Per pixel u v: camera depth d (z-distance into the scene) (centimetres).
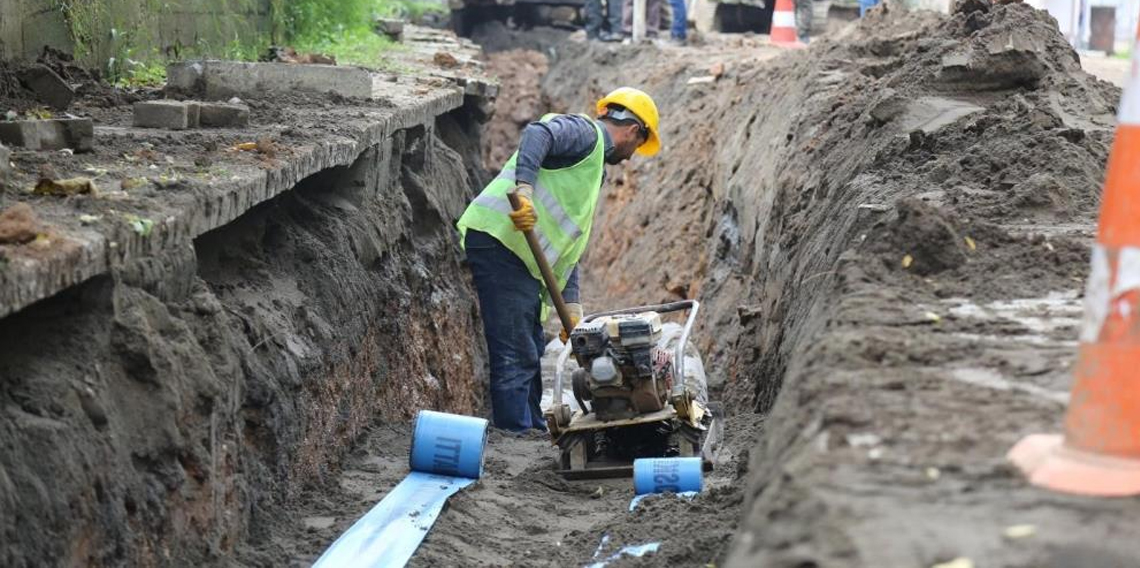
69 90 1002
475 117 1808
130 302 595
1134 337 415
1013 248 711
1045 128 930
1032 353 549
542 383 1308
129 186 675
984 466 427
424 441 845
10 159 738
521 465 970
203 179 724
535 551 723
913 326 596
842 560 361
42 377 537
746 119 1653
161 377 591
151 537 570
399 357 1070
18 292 484
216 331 671
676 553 614
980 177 902
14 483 485
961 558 359
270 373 737
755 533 405
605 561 662
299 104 1141
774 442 507
